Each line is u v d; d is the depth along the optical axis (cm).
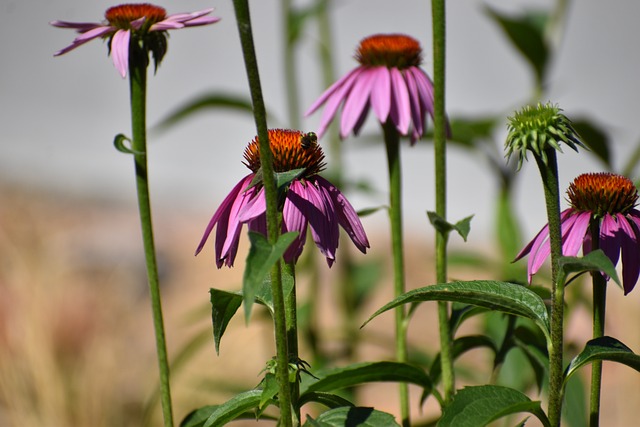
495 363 148
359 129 157
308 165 137
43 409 199
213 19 142
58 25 143
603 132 179
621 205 137
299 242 135
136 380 215
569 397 154
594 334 136
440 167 146
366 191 182
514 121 131
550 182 132
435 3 145
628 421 191
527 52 181
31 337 204
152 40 142
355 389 182
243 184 138
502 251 178
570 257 131
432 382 145
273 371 135
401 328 151
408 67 156
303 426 136
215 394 204
